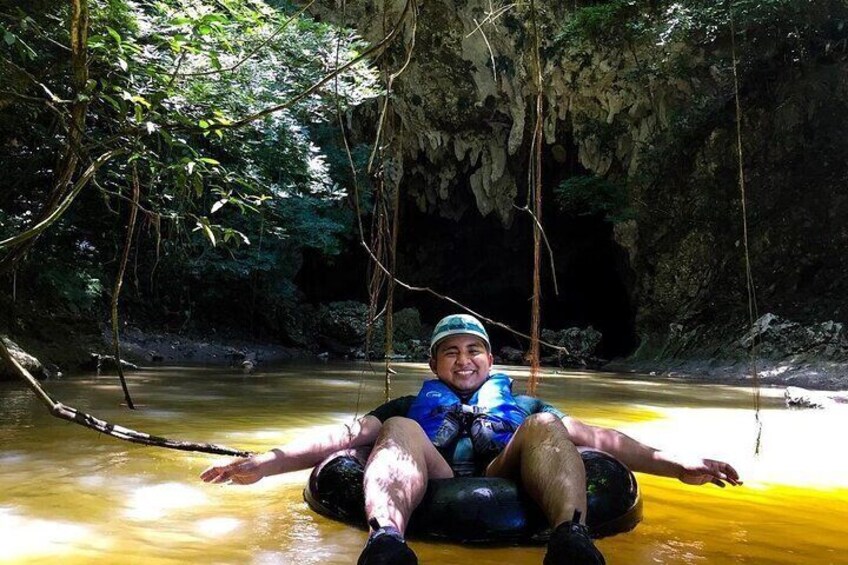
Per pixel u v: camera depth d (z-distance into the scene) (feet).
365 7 48.26
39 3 12.71
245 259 44.83
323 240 44.78
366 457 7.11
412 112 56.49
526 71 52.11
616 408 18.51
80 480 7.72
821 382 32.91
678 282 50.11
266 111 8.71
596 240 63.41
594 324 66.08
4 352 6.59
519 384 27.53
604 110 52.90
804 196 45.75
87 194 26.30
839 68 43.75
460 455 7.07
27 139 19.84
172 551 5.34
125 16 12.67
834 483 9.11
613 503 6.15
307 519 6.40
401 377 29.04
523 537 5.81
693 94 49.14
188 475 8.18
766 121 47.26
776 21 42.60
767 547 5.86
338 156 48.03
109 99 9.55
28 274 25.39
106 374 24.39
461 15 51.31
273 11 16.15
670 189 51.16
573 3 50.65
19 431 11.00
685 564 5.27
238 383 23.13
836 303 42.39
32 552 5.22
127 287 40.42
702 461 6.93
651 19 46.42
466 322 8.04
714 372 40.47
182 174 11.09
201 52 12.10
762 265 46.37
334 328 54.39
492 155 58.90
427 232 68.18
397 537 4.85
